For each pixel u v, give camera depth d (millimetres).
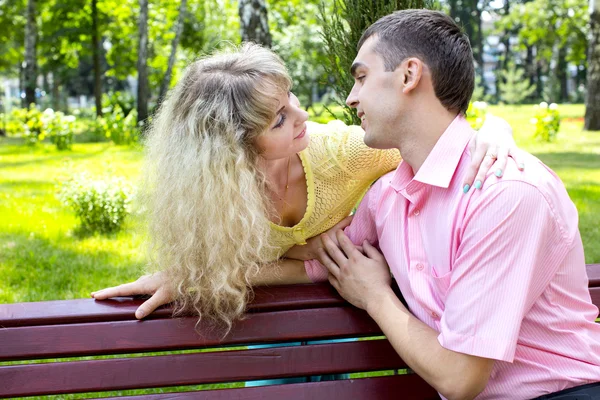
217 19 23109
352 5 2592
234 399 1832
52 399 3092
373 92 1750
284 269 2062
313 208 2008
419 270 1801
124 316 1828
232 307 1846
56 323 1811
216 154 1711
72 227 6355
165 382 1815
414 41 1705
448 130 1743
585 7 28062
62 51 25047
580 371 1677
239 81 1725
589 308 1778
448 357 1604
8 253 5438
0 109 28156
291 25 21078
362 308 1871
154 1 22000
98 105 22453
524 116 21031
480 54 41531
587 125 15570
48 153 13109
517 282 1558
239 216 1715
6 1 24016
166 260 1806
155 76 25078
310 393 1853
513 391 1693
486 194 1602
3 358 1769
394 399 1856
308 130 2045
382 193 1941
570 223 1696
